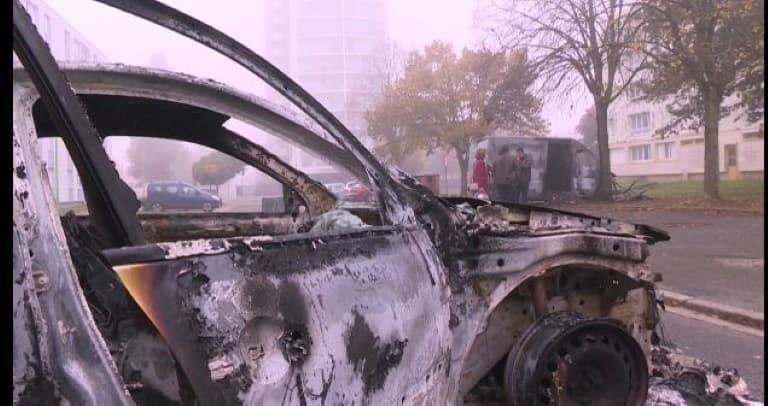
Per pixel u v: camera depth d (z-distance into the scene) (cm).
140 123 319
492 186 1934
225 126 354
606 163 2458
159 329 177
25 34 185
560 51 2344
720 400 367
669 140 4894
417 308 260
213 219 399
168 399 189
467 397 348
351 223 322
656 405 354
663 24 1994
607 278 371
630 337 329
